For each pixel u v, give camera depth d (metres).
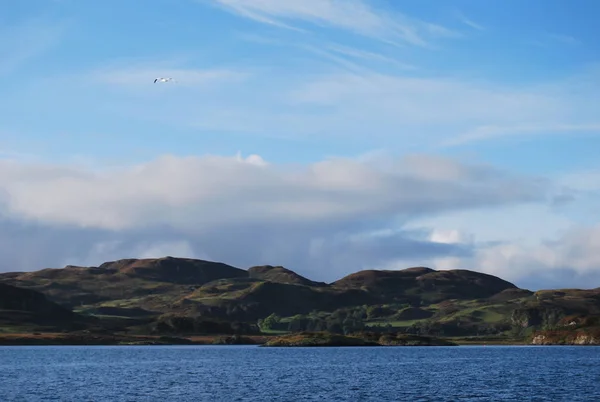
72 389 127.94
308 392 122.44
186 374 168.25
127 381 146.12
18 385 136.38
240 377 157.88
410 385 135.75
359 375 163.88
